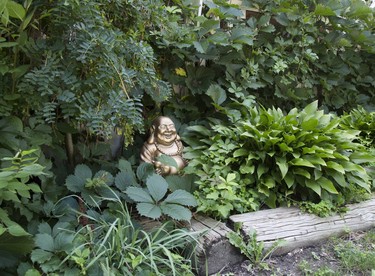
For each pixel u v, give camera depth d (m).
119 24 2.84
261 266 2.57
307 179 3.11
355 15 4.62
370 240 2.96
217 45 3.71
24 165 1.83
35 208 2.31
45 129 2.46
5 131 2.27
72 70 2.35
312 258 2.73
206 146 3.36
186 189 2.90
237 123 3.50
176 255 2.28
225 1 3.78
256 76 3.96
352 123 4.43
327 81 4.61
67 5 2.18
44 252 2.05
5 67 2.15
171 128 3.06
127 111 2.40
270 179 3.12
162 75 3.58
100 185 2.58
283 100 4.37
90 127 2.33
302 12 4.30
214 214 2.85
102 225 2.39
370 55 5.07
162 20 3.10
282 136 3.20
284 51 4.29
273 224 2.83
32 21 2.42
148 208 2.44
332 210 3.09
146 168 2.88
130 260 2.14
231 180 2.88
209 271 2.52
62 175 2.81
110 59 2.32
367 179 3.41
